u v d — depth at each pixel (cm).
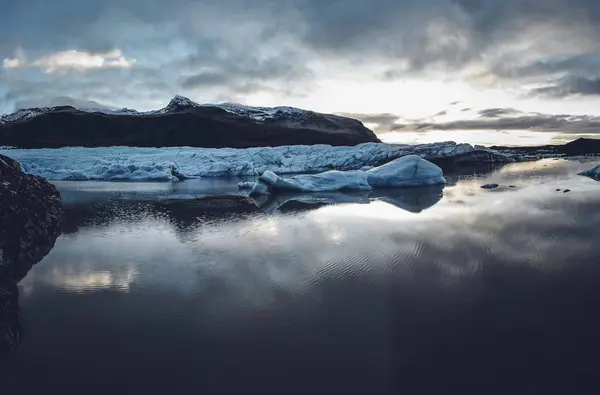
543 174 2859
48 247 1052
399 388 436
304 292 707
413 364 480
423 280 751
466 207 1554
